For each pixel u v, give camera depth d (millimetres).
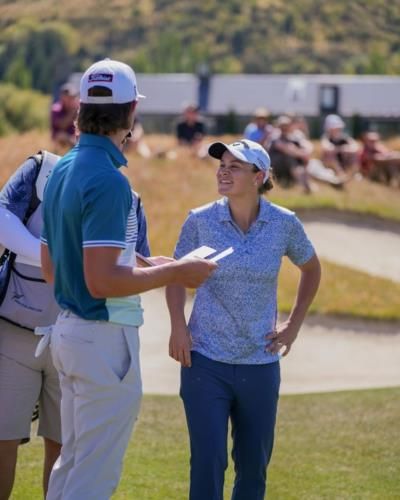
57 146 39906
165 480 13906
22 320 11250
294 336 11625
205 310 11195
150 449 15477
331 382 23938
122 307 9188
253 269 11078
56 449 11812
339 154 51531
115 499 12922
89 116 9109
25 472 14016
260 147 11422
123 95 9109
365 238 40719
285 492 13594
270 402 11234
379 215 42750
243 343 11102
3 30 193125
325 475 14383
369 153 53250
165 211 38250
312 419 17828
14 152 41500
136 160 44656
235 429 11406
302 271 11875
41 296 11320
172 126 159875
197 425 10969
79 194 8828
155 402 19078
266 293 11227
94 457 9156
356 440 16266
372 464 14922
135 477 13977
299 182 44375
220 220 11312
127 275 8742
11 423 11344
